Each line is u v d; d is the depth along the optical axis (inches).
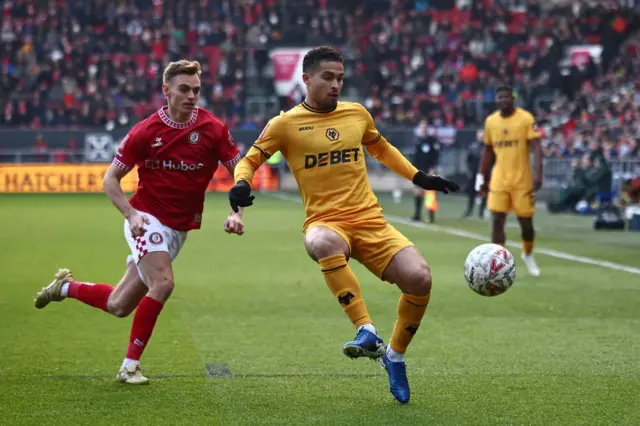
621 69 5004.9
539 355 940.6
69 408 709.3
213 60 5241.1
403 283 728.3
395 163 800.9
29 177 4274.1
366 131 785.6
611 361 911.0
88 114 4574.3
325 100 756.6
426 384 807.7
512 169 1558.8
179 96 795.4
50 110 4566.9
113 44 5147.6
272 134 760.3
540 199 3912.4
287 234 2346.2
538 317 1175.6
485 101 4817.9
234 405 723.4
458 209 3457.2
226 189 4416.8
